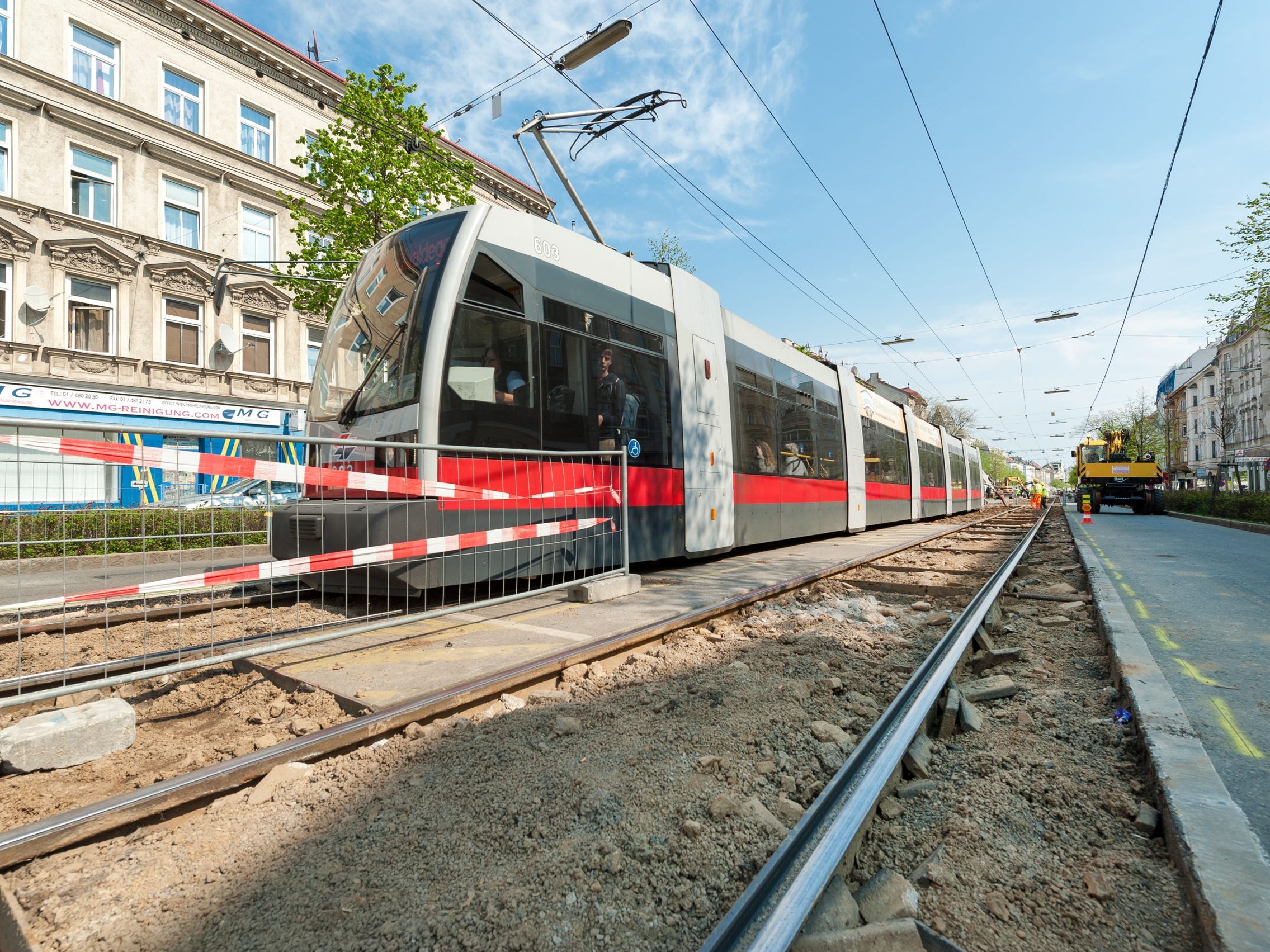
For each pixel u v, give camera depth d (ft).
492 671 11.59
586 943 5.24
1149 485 105.19
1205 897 5.33
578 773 8.12
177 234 59.62
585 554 19.71
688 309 26.17
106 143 55.06
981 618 15.83
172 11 58.44
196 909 5.76
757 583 22.33
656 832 6.86
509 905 5.66
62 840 6.60
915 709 9.42
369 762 8.59
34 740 8.38
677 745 9.03
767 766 8.30
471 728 9.71
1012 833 6.88
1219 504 81.97
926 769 8.41
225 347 61.36
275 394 65.62
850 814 6.62
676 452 24.41
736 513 28.86
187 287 59.67
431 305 16.74
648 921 5.51
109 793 7.89
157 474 11.07
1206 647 14.82
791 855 6.01
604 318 21.52
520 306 18.61
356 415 17.49
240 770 7.92
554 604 18.08
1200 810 6.64
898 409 60.90
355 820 7.18
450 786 7.88
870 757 8.29
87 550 19.33
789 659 13.32
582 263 21.03
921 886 5.96
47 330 51.55
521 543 17.70
